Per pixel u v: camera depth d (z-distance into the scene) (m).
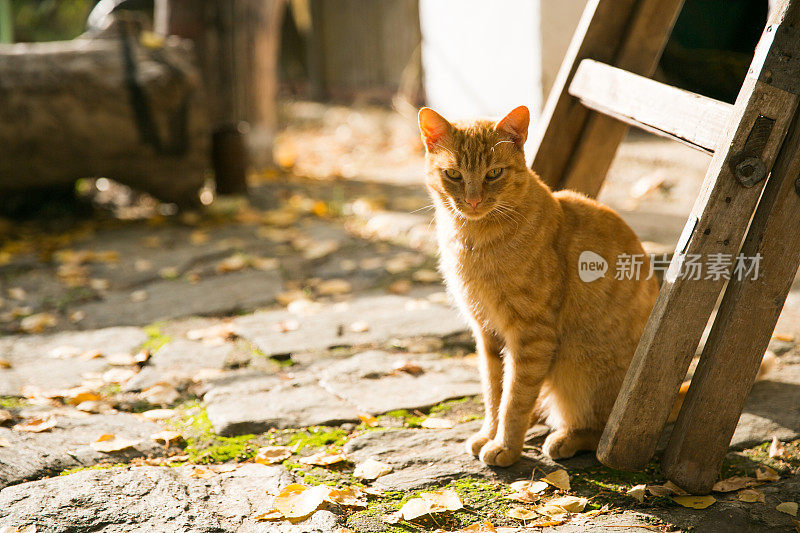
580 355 2.64
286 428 2.81
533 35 6.64
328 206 6.45
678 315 2.18
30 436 2.73
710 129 2.22
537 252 2.50
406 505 2.21
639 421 2.27
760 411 2.76
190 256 5.27
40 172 5.93
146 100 5.98
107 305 4.41
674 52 3.69
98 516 2.17
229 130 6.73
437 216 2.81
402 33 11.95
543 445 2.66
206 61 7.48
